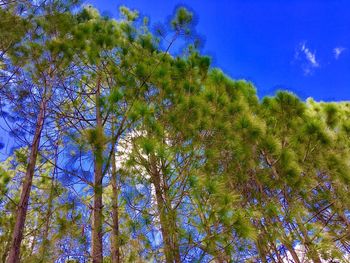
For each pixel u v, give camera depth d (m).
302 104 5.40
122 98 5.04
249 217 4.03
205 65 5.82
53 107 6.50
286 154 4.70
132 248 4.27
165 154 4.14
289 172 4.64
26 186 5.32
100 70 6.48
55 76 6.48
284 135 5.24
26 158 5.66
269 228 4.28
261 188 4.72
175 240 3.99
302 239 4.30
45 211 5.46
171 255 3.96
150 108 4.78
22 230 4.95
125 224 4.43
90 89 7.11
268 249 4.30
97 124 5.85
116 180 4.89
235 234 3.70
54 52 6.16
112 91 5.22
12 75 6.41
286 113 5.36
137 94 5.56
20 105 6.34
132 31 6.53
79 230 4.92
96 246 4.86
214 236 3.75
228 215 3.59
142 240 4.23
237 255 4.09
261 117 5.54
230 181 4.72
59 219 4.73
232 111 4.99
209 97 5.05
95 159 4.32
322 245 4.21
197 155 4.62
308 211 4.80
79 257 4.84
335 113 5.61
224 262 4.00
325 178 5.03
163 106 5.46
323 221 5.02
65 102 6.82
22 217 5.05
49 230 4.96
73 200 5.02
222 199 3.68
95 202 5.30
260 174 4.79
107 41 6.22
